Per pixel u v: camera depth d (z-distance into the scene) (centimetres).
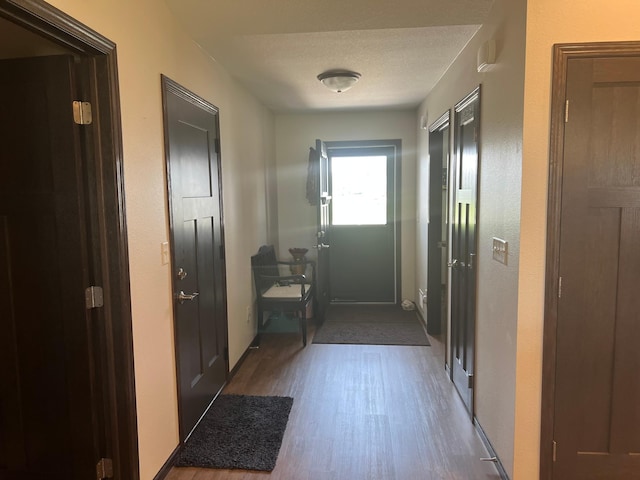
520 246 193
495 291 227
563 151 188
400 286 543
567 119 186
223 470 228
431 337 428
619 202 188
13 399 189
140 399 199
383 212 552
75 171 175
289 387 323
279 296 415
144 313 203
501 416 219
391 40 274
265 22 241
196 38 264
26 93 174
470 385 271
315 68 334
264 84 380
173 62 236
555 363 197
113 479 192
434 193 426
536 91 186
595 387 198
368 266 559
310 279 484
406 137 522
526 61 185
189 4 220
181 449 240
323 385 326
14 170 178
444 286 499
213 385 297
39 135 175
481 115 248
